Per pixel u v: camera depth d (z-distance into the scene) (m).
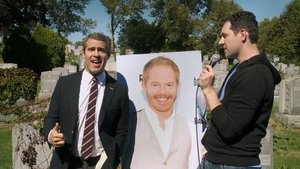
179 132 4.13
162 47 47.12
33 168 5.96
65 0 47.62
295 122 11.66
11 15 37.62
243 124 2.79
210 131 3.06
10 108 10.95
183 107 4.12
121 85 3.80
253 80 2.80
